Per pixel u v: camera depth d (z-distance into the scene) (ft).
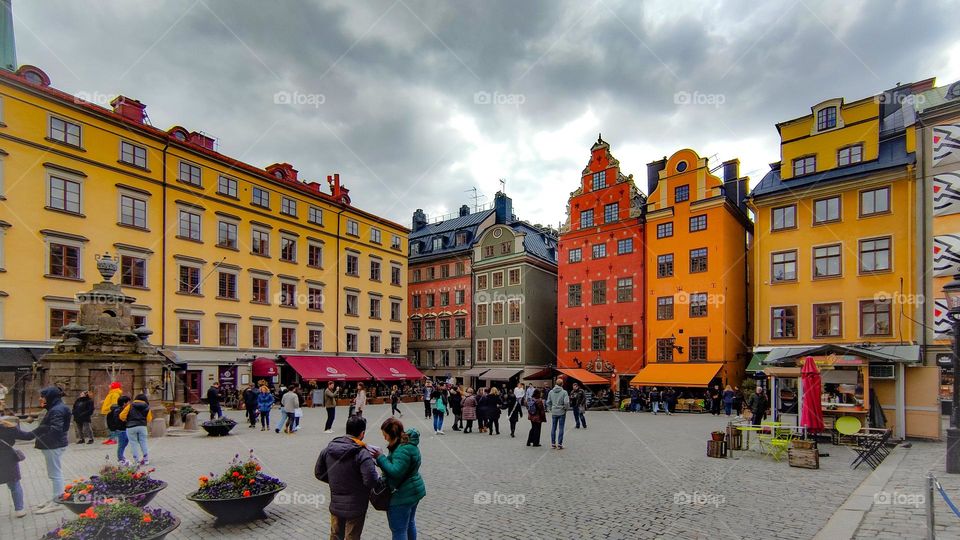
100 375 63.10
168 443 57.52
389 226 177.78
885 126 98.58
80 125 102.32
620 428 77.87
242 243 131.03
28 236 93.81
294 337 142.10
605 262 147.33
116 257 105.70
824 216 100.12
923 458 49.78
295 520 28.17
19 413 85.51
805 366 55.62
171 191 116.57
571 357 151.33
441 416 70.49
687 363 126.93
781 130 107.45
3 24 109.70
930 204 82.84
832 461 47.83
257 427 73.87
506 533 26.45
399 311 179.63
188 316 117.60
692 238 130.21
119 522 20.34
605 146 150.82
